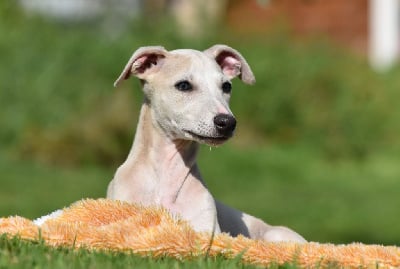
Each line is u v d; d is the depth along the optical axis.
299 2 25.38
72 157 17.66
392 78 21.59
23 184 15.51
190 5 23.31
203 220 7.55
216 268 5.96
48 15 21.92
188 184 7.68
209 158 18.12
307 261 6.49
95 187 15.56
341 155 19.52
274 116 19.95
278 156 18.80
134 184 7.62
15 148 17.94
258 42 21.75
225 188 16.56
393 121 20.52
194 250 6.40
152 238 6.38
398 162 19.16
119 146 17.88
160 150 7.67
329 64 21.00
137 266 5.90
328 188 17.02
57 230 6.50
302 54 21.22
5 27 20.59
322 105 20.19
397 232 13.62
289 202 15.53
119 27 22.47
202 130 7.24
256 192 16.36
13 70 19.25
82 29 21.72
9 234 6.53
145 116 7.76
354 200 15.94
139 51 7.70
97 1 23.48
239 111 19.91
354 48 25.20
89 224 6.76
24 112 18.62
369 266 6.54
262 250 6.49
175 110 7.46
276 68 20.55
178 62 7.65
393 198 16.22
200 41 20.77
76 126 17.97
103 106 18.31
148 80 7.75
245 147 19.34
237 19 25.00
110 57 19.47
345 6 25.23
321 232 13.51
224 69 8.34
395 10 25.05
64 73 19.23
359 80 20.75
